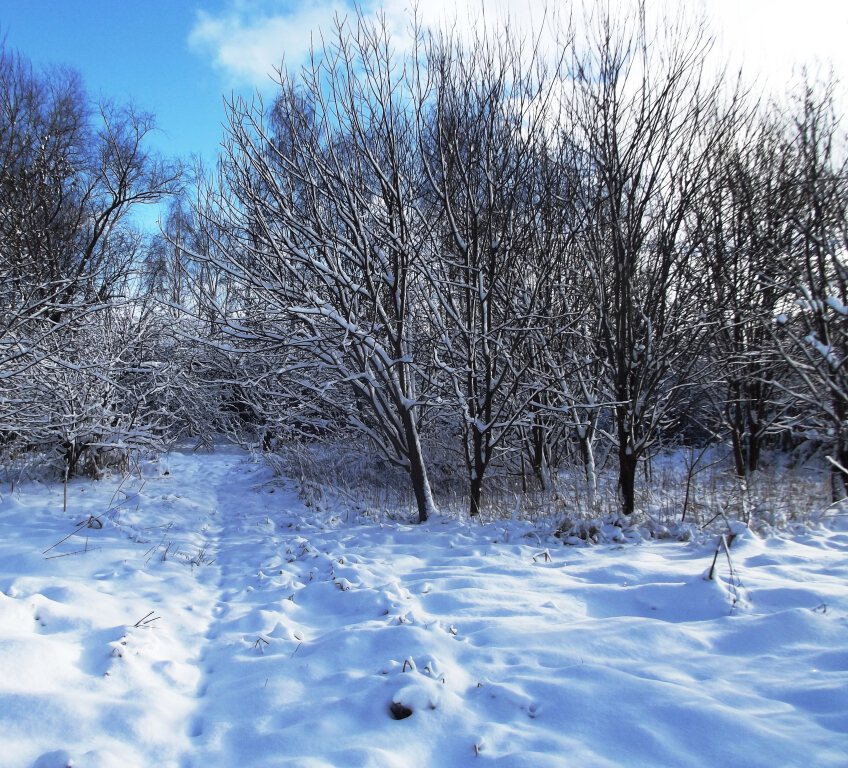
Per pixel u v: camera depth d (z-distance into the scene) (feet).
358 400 34.58
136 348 37.60
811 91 28.45
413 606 15.70
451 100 26.50
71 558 20.30
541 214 28.91
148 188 61.87
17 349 27.25
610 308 28.30
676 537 22.80
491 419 28.22
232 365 34.32
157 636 13.89
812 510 25.49
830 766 8.38
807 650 11.91
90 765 8.70
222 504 33.65
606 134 25.64
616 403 25.55
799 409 38.55
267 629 14.94
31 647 11.67
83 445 33.58
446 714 10.29
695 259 29.68
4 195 46.85
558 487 32.27
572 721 9.93
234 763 9.38
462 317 29.40
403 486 38.91
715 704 9.82
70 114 59.82
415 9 26.13
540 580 17.74
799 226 27.04
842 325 27.78
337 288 26.53
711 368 31.48
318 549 23.16
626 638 12.73
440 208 28.40
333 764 8.97
